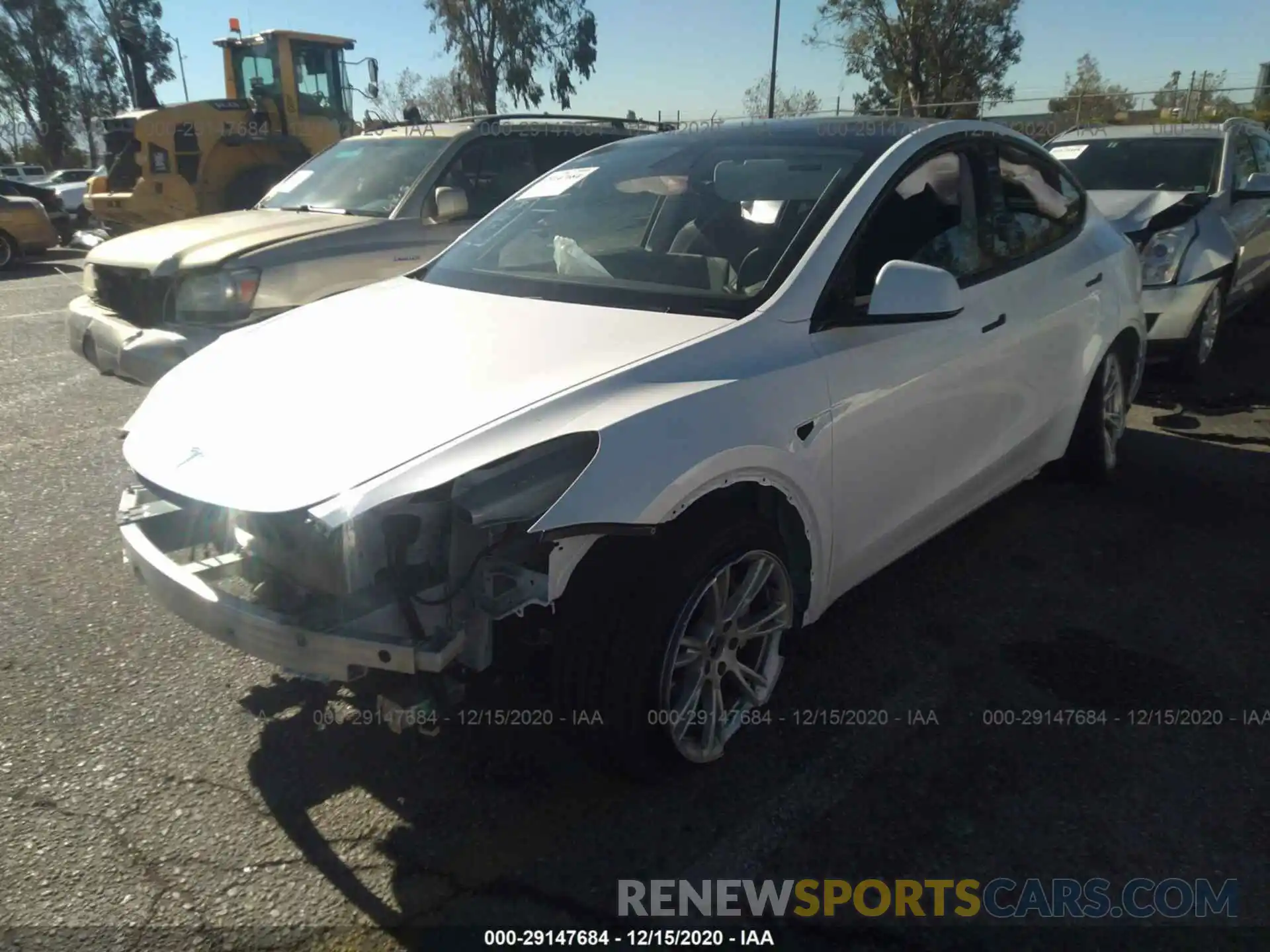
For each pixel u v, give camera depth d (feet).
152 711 10.32
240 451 8.32
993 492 13.00
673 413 8.29
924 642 11.57
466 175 21.72
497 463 7.70
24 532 14.96
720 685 9.28
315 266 18.22
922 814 8.76
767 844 8.43
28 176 145.38
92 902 7.83
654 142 13.56
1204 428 19.44
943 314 9.72
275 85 43.60
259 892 7.95
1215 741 9.70
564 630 8.19
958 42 95.35
